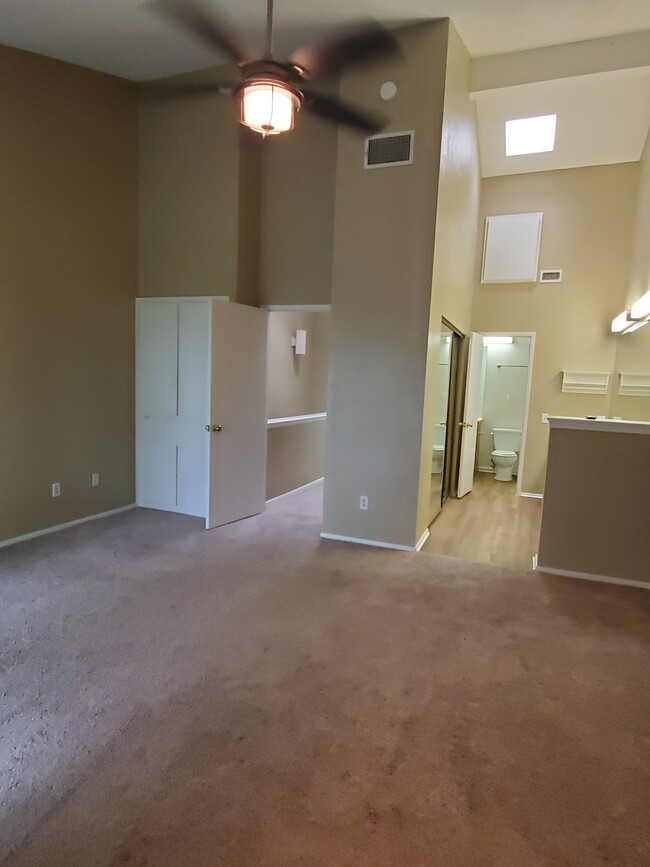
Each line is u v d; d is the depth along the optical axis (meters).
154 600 3.05
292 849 1.52
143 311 4.77
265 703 2.15
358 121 2.74
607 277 5.74
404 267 3.83
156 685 2.25
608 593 3.32
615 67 3.89
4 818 1.58
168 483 4.86
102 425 4.57
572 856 1.53
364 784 1.76
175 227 4.60
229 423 4.42
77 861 1.46
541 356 6.04
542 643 2.70
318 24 3.52
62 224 4.07
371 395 4.03
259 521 4.65
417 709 2.15
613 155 5.48
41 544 3.91
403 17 3.52
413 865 1.48
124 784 1.72
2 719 2.01
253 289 4.66
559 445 3.54
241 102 2.24
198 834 1.55
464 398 5.92
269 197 4.62
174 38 3.62
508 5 3.43
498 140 5.51
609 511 3.47
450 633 2.77
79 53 3.84
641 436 3.35
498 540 4.42
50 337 4.05
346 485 4.16
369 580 3.43
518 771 1.84
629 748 1.97
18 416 3.88
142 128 4.61
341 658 2.50
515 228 5.97
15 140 3.69
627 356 5.54
